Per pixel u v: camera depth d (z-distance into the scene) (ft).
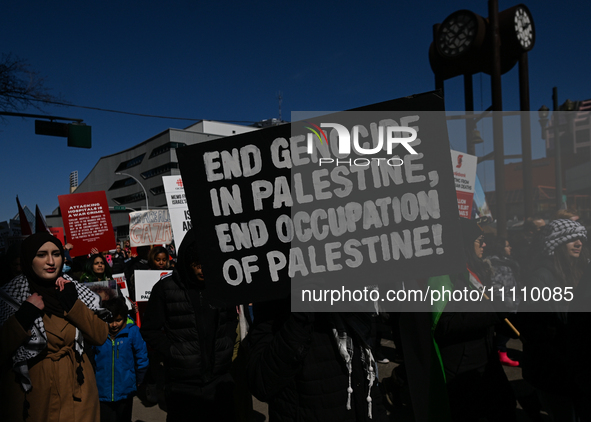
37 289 7.61
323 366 5.32
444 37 30.42
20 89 39.19
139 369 11.02
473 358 7.46
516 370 15.70
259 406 14.17
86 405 7.83
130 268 21.57
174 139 209.67
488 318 7.14
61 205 21.52
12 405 7.23
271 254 5.45
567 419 7.77
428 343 6.96
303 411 5.31
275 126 5.49
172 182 16.43
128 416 10.71
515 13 28.02
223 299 5.53
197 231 5.65
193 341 8.66
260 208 5.51
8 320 7.13
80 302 7.86
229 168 5.59
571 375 6.42
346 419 5.28
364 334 5.39
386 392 13.29
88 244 21.76
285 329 5.02
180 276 8.77
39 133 33.42
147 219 23.27
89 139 34.53
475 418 7.48
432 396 6.88
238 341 10.82
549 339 7.27
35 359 7.42
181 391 8.68
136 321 17.19
